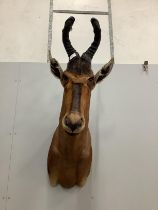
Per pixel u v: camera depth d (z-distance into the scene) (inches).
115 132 65.5
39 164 63.3
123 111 66.8
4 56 77.4
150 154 64.6
